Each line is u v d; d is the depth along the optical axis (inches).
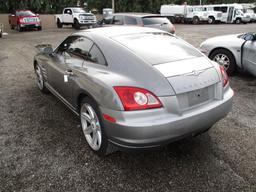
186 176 107.2
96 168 112.6
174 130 100.2
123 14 399.5
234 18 1145.4
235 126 149.1
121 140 100.6
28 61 331.6
